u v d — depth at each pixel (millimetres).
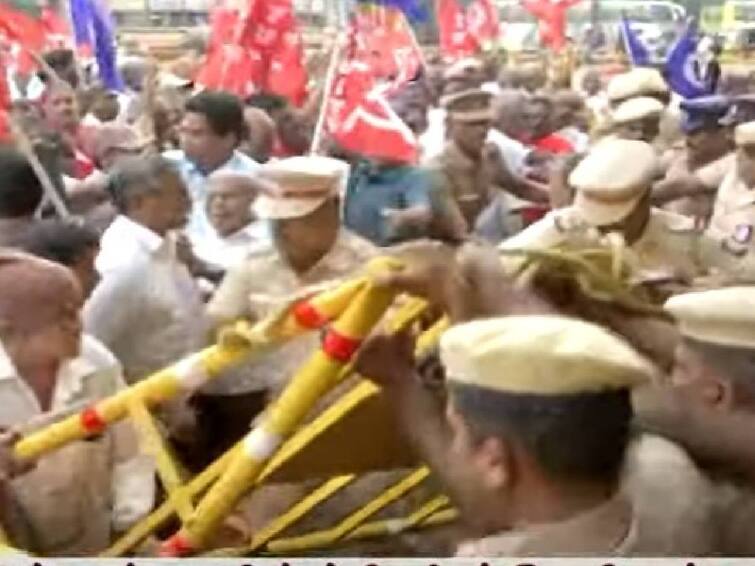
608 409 2303
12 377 3410
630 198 4656
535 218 7555
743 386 2602
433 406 2650
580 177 4660
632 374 2309
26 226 4863
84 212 6422
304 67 9891
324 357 2748
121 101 11117
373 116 6766
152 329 4789
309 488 3248
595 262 3115
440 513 3348
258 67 8672
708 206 7070
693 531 2346
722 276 3490
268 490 3219
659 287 3242
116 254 4809
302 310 2879
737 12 22438
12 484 3066
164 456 3055
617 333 2738
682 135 8344
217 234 6000
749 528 2348
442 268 2740
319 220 4609
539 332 2340
